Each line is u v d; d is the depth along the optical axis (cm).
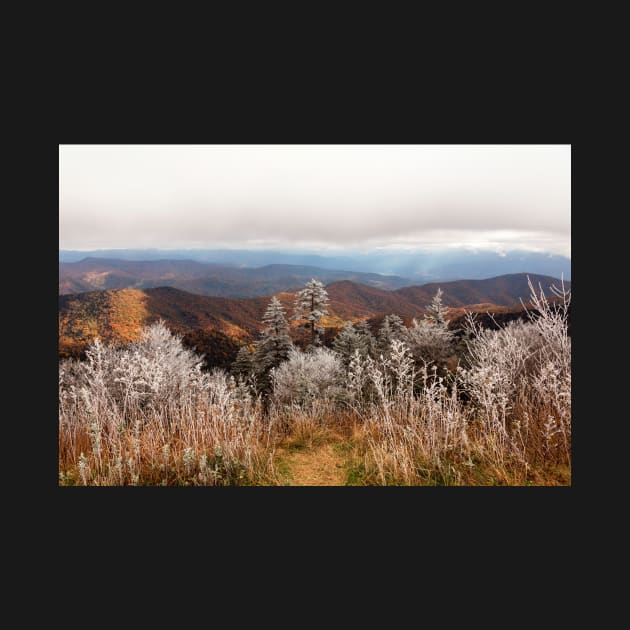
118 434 469
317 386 798
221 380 732
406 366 567
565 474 412
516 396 547
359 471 461
